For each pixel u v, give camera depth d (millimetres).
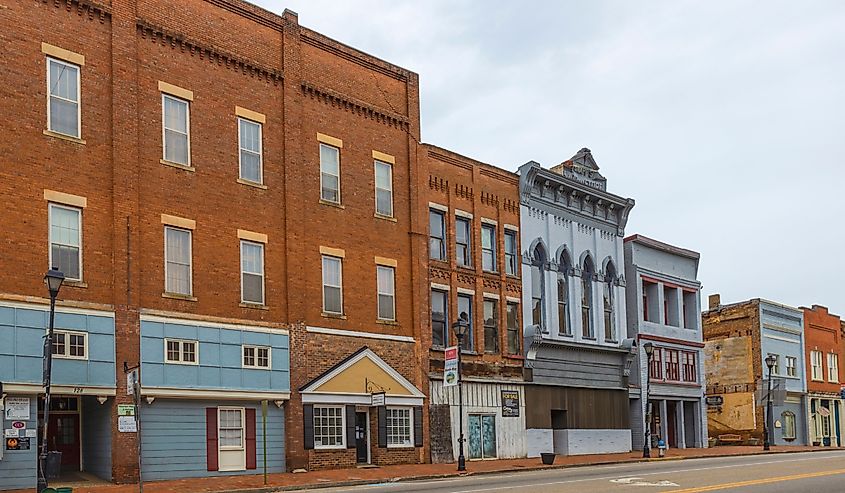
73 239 26297
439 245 39344
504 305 41594
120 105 27688
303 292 32531
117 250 27078
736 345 61781
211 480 27656
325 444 32531
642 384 49594
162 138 28891
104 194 27125
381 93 37125
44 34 26203
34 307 25031
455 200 40062
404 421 35844
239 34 31703
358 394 33719
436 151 39375
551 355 43750
